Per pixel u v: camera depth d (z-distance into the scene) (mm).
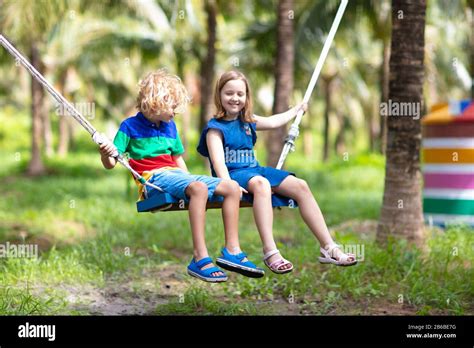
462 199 11086
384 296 7098
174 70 26141
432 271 7535
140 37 22609
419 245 8500
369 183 20031
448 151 11195
